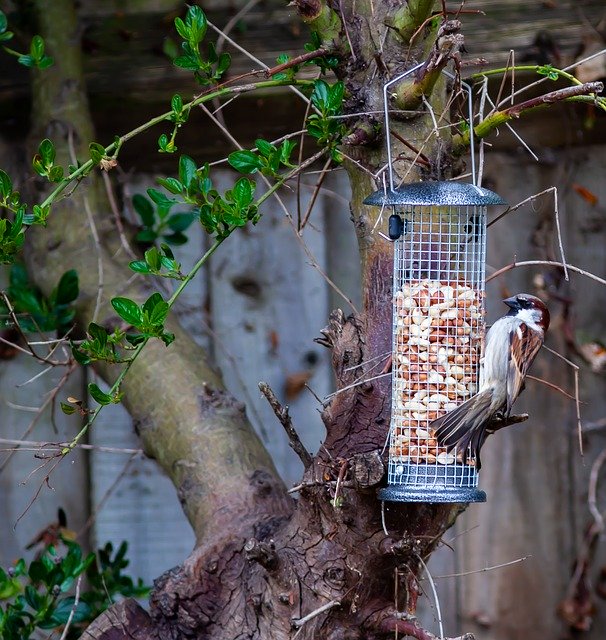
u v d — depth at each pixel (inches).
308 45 215.8
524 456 294.7
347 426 199.9
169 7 296.2
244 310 298.0
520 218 296.5
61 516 271.9
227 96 283.4
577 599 292.2
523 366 217.5
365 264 212.2
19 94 289.6
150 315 196.4
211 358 295.7
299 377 297.6
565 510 294.7
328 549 198.1
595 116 289.3
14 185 288.5
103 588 255.8
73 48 286.8
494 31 286.4
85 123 283.7
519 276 296.5
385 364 203.6
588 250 297.3
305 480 196.2
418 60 207.6
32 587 240.2
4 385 287.9
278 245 298.7
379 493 191.5
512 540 294.0
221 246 298.0
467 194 185.8
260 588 202.2
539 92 287.7
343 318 212.8
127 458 292.2
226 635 206.1
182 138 294.0
